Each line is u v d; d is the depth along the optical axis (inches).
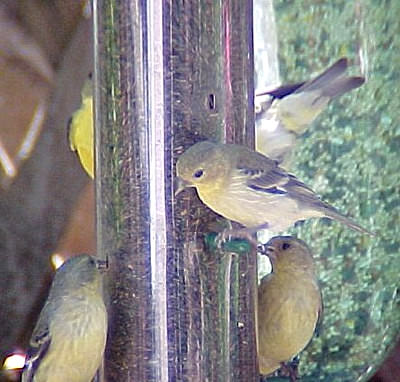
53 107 641.0
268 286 403.9
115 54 395.2
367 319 469.7
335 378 470.0
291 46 482.9
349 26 478.0
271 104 476.1
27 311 625.6
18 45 648.4
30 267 629.9
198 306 391.5
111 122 396.5
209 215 394.6
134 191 392.5
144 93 391.9
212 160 384.8
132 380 390.6
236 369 395.9
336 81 473.7
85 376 382.9
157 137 391.2
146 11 391.2
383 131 473.4
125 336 391.5
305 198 409.7
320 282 467.8
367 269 468.8
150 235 391.2
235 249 387.2
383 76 474.3
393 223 471.8
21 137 642.2
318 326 466.9
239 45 402.3
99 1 399.9
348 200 473.7
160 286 390.3
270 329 403.5
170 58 391.5
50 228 633.0
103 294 392.8
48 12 645.9
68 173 634.2
